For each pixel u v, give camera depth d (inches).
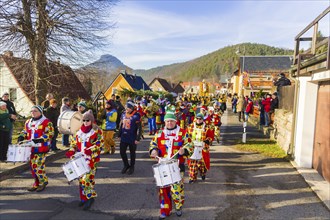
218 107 450.0
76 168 181.9
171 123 183.9
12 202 207.0
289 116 363.9
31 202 207.5
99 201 213.3
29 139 223.3
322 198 221.0
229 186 251.0
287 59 1833.2
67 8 604.1
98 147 194.9
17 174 269.9
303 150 307.9
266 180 267.7
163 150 185.0
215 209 203.0
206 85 1537.9
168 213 184.9
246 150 396.5
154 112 535.8
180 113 494.9
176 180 171.9
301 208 206.2
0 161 287.9
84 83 790.5
